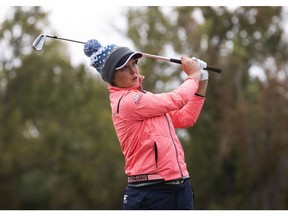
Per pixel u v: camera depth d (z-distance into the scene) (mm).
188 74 9250
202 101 9703
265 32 57125
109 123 55469
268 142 49094
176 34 53812
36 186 56656
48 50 54344
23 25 53531
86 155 55344
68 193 56250
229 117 49312
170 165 8773
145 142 8820
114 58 8992
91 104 56250
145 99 8789
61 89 55500
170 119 9219
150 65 53062
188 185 9117
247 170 49656
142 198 8898
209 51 52688
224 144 49188
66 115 55844
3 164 52531
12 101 54281
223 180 52844
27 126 55406
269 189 50094
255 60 57062
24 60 53688
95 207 56188
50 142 53688
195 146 52500
